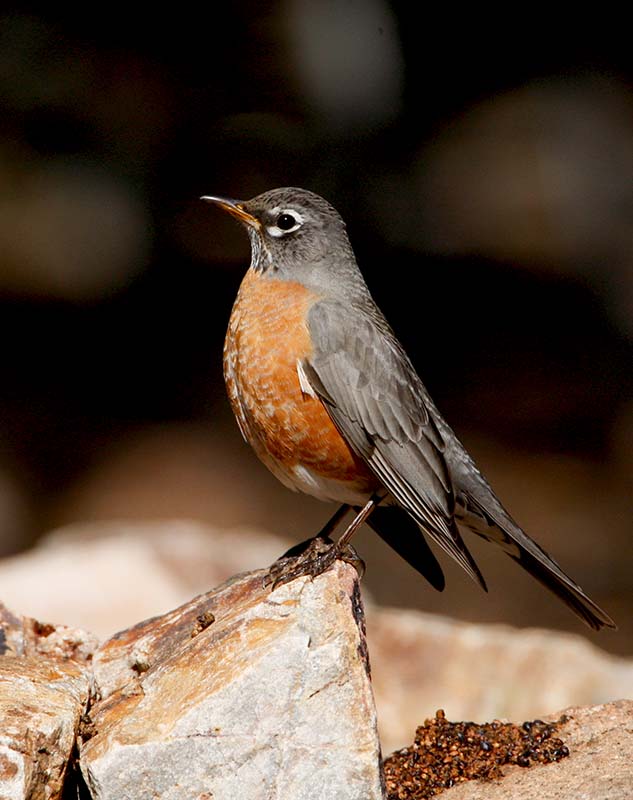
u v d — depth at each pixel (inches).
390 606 524.7
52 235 717.9
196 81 682.2
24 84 676.7
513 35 722.8
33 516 610.2
